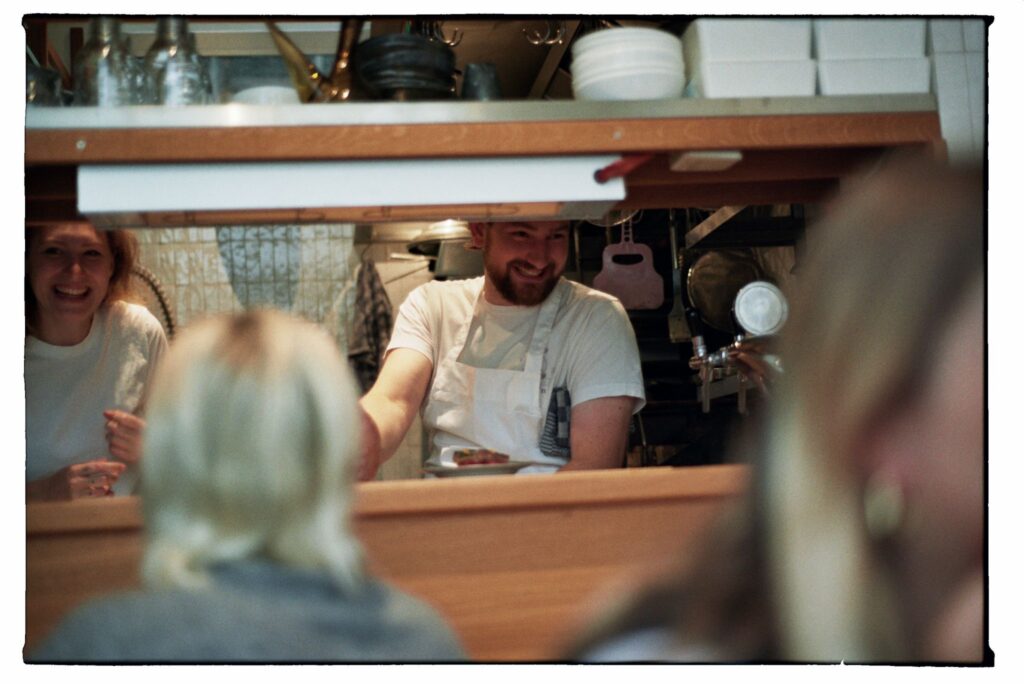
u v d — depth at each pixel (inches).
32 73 92.2
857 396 31.1
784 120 91.4
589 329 122.6
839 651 32.4
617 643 38.2
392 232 165.2
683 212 169.0
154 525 54.4
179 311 176.7
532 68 145.3
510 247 120.1
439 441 125.1
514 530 80.7
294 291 178.4
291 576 54.7
